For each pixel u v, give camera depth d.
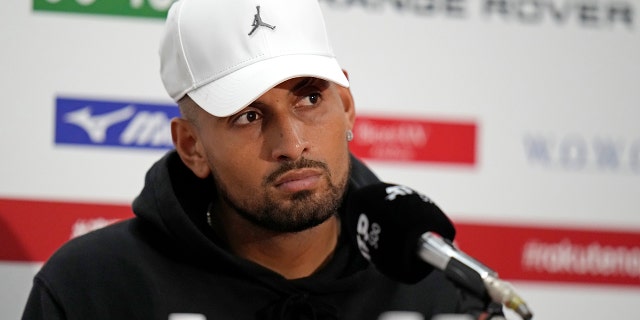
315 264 4.73
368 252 3.96
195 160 4.57
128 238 4.77
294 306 4.58
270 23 4.30
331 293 4.69
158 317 4.54
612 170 7.19
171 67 4.48
